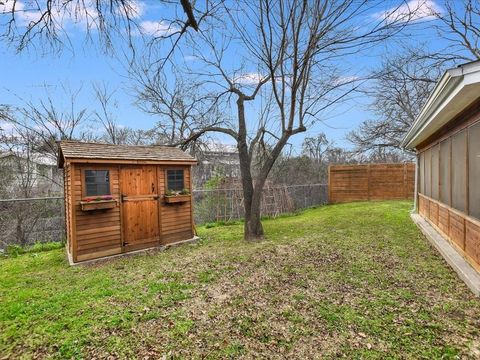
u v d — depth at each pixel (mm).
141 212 6289
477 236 4000
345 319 2977
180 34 4344
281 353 2467
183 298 3602
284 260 5070
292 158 16062
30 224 7941
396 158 17984
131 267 5078
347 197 13617
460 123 4664
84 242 5535
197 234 7691
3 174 10688
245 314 3152
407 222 8141
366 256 5168
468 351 2408
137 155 6223
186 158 6984
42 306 3457
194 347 2580
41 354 2527
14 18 3438
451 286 3783
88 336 2775
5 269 5266
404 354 2395
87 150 5727
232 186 11242
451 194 5266
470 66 2809
